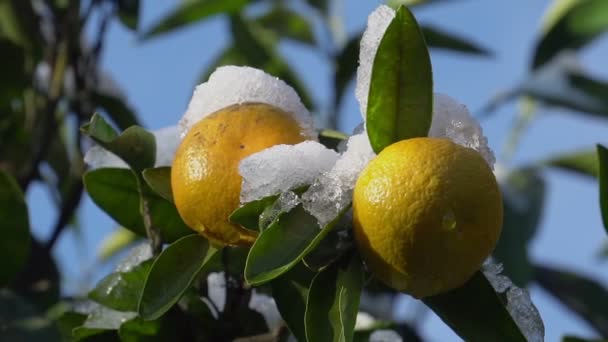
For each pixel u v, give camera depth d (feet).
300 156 2.46
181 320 2.65
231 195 2.46
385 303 3.25
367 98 2.45
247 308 2.66
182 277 2.52
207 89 2.61
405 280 2.39
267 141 2.48
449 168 2.36
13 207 2.94
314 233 2.43
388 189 2.36
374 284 3.00
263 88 2.60
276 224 2.41
